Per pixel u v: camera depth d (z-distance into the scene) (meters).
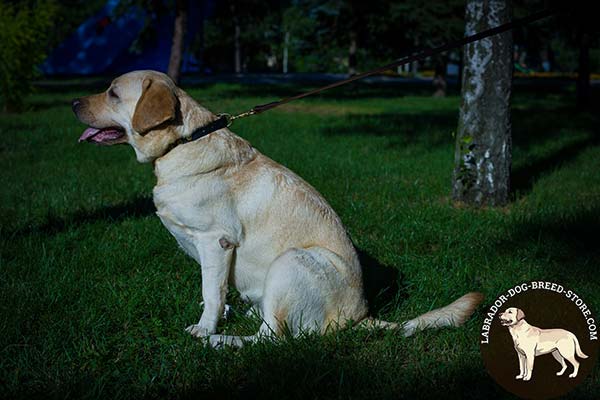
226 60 54.06
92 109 3.62
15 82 14.95
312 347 3.35
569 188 7.59
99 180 7.73
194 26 29.12
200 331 3.62
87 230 5.55
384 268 4.85
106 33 35.56
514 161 9.43
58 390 2.99
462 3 22.44
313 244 3.58
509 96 6.70
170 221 3.61
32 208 6.30
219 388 3.06
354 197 7.09
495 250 5.17
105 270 4.64
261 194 3.59
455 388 3.08
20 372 3.16
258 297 3.72
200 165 3.52
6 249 4.93
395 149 10.59
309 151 10.15
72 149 10.02
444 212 6.40
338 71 51.59
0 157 9.24
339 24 25.86
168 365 3.31
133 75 3.61
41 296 4.04
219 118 3.71
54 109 16.31
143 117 3.41
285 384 3.07
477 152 6.76
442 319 3.55
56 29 38.22
